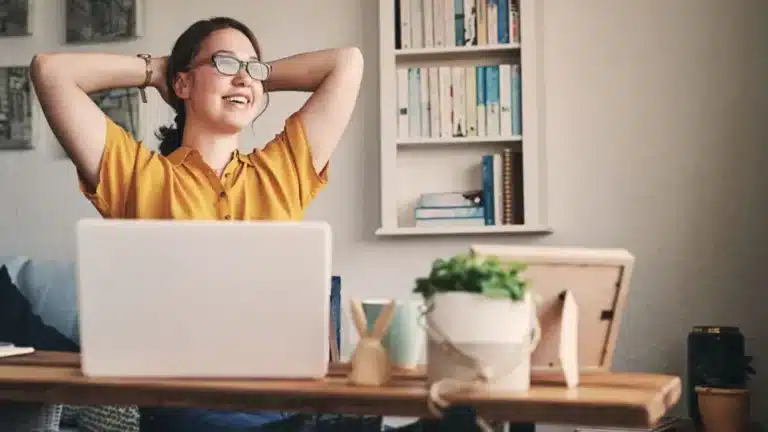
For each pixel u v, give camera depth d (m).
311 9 3.06
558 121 2.90
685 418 2.61
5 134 3.19
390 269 2.96
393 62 2.93
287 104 3.08
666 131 2.85
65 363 1.21
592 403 0.89
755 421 2.72
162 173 1.63
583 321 1.10
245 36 1.73
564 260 1.06
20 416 1.31
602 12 2.90
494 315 0.94
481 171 2.94
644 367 2.81
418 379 1.07
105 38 3.13
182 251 1.03
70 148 1.59
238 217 1.68
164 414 1.41
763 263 2.77
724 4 2.84
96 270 1.03
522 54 2.86
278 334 1.04
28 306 2.66
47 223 3.15
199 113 1.68
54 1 3.20
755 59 2.81
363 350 1.01
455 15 2.91
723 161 2.81
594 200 2.87
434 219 2.87
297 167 1.78
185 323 1.03
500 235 2.90
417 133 2.90
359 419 1.21
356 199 2.99
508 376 0.95
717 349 2.39
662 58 2.87
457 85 2.88
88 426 1.77
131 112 3.09
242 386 0.98
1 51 3.21
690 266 2.81
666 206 2.84
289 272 1.04
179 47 1.71
